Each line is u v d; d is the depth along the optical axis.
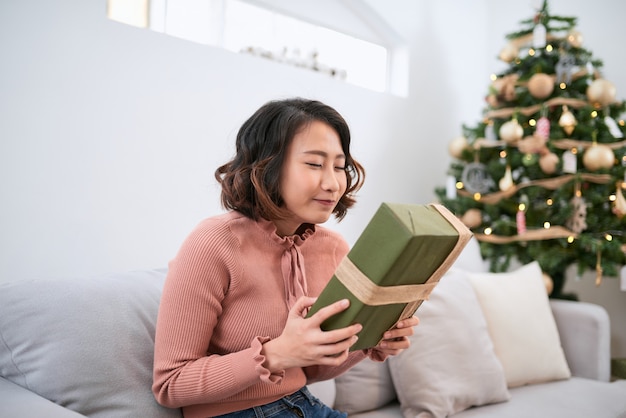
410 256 0.73
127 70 1.77
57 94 1.61
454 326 1.66
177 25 2.20
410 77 3.05
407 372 1.56
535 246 2.57
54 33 1.59
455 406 1.57
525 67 2.80
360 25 2.90
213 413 0.97
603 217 2.55
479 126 2.86
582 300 3.21
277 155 0.95
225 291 0.96
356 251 0.75
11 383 0.98
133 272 1.23
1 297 1.01
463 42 3.43
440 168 3.27
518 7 3.46
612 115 2.70
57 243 1.62
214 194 2.05
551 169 2.54
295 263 1.04
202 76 1.99
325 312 0.76
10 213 1.52
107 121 1.72
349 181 1.11
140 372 1.01
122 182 1.77
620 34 3.10
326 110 1.00
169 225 1.91
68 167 1.64
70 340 0.97
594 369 2.06
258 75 2.18
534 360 1.90
